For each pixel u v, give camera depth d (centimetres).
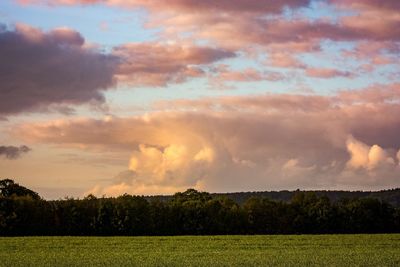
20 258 5466
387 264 4844
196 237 9356
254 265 4803
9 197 10969
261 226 11869
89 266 4741
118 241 8256
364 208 12019
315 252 6206
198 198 13275
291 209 12056
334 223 11925
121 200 11438
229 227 11688
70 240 8438
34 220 10819
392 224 12006
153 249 6762
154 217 11394
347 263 4931
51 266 4738
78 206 11162
